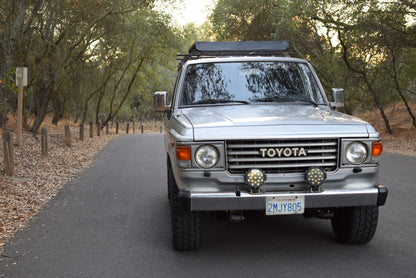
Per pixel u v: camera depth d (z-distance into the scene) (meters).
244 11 21.38
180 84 5.71
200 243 4.80
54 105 31.80
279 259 4.58
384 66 20.69
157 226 5.98
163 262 4.56
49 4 20.23
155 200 7.66
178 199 4.67
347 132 4.37
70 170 11.18
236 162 4.28
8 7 17.02
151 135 26.47
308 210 4.84
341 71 20.20
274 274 4.16
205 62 5.88
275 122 4.40
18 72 14.16
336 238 5.29
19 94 14.24
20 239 5.42
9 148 9.37
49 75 21.92
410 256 4.60
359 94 23.08
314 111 5.01
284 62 5.94
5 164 9.34
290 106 5.27
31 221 6.29
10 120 21.42
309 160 4.34
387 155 14.25
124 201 7.59
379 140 4.43
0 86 16.12
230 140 4.24
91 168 11.73
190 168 4.24
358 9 15.86
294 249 4.90
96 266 4.47
